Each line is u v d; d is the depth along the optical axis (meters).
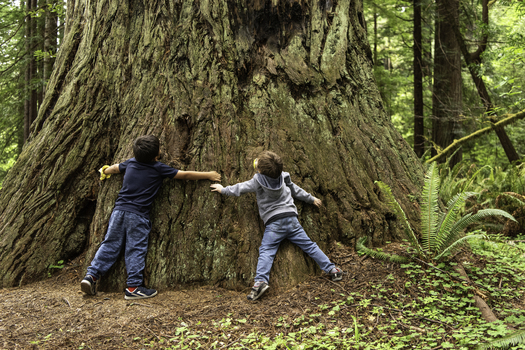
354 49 4.41
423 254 3.16
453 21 10.98
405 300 2.76
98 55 4.09
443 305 2.68
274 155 3.06
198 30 3.80
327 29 4.19
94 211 3.81
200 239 3.23
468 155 13.38
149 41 3.90
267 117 3.69
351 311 2.65
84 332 2.53
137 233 3.12
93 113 3.90
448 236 3.19
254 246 3.21
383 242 3.49
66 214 3.68
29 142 4.18
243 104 3.77
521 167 7.27
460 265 3.15
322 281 3.04
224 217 3.29
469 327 2.38
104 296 3.08
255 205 3.34
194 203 3.32
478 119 9.45
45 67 9.21
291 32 4.04
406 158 4.20
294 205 3.20
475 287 2.86
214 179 3.30
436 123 11.73
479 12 12.10
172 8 3.90
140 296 2.98
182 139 3.50
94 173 3.80
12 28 9.91
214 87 3.66
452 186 6.02
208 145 3.46
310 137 3.72
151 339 2.45
